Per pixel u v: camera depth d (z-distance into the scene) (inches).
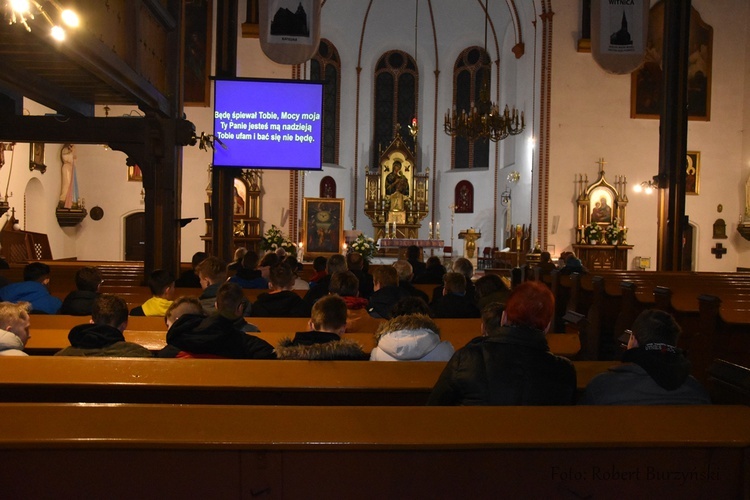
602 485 86.1
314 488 83.7
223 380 128.1
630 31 552.1
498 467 85.2
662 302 294.7
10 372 126.9
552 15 906.7
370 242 817.5
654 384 108.3
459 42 1224.8
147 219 430.9
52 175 847.1
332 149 1216.8
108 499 82.7
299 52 515.2
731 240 932.0
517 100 1059.3
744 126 932.0
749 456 85.7
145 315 231.5
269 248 802.2
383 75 1264.8
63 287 432.8
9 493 82.0
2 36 286.5
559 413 91.7
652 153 917.2
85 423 84.7
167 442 80.8
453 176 1234.6
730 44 929.5
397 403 134.9
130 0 365.7
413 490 84.7
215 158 515.5
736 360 252.7
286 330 218.4
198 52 899.4
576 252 896.9
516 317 111.6
